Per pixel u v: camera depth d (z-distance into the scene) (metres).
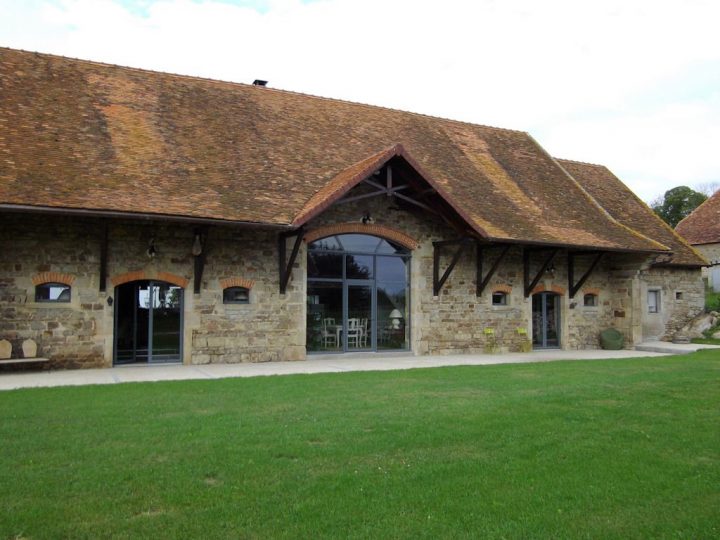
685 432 6.95
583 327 19.06
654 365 13.34
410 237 15.96
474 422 7.16
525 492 5.02
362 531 4.22
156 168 13.15
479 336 16.95
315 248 14.94
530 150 21.61
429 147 18.50
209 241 13.57
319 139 16.53
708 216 32.34
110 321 12.59
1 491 4.71
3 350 11.55
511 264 17.58
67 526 4.15
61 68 15.03
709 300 27.67
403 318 16.11
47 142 12.55
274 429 6.68
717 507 4.81
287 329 14.31
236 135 15.36
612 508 4.76
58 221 12.21
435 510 4.61
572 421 7.35
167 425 6.79
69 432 6.40
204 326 13.47
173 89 16.12
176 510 4.46
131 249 12.85
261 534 4.12
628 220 21.41
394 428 6.83
